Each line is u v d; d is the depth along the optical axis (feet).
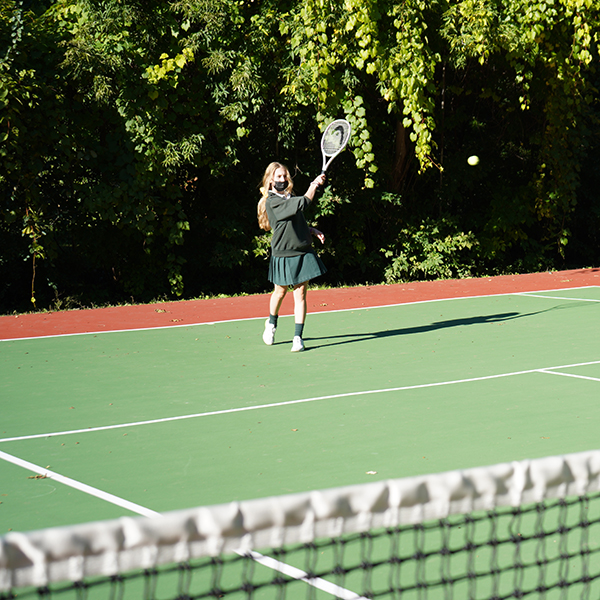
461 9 49.14
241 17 47.91
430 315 36.52
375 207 57.52
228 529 6.44
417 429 18.34
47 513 13.51
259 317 36.94
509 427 18.39
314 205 53.72
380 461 16.07
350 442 17.42
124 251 51.26
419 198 60.03
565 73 54.03
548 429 18.17
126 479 15.25
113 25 44.62
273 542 6.64
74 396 22.31
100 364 26.71
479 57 51.57
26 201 44.04
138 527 6.12
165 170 47.44
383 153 55.57
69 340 31.50
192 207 53.11
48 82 44.37
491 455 16.35
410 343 29.53
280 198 27.07
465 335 31.04
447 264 58.29
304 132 54.80
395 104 49.24
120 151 46.73
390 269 57.06
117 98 45.78
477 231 61.46
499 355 26.96
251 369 25.45
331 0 46.70
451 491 7.36
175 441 17.78
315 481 14.96
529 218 59.36
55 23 46.65
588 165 64.44
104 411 20.59
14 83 41.63
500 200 59.11
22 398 22.16
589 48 53.93
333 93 48.78
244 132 47.88
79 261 51.75
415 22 47.19
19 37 41.93
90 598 10.24
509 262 63.41
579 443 17.10
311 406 20.66
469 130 60.59
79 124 45.98
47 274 50.47
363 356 27.20
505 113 59.41
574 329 31.99
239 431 18.48
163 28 45.88
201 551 6.37
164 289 52.95
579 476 8.04
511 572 10.87
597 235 68.39
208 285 54.54
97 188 46.29
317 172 53.93
